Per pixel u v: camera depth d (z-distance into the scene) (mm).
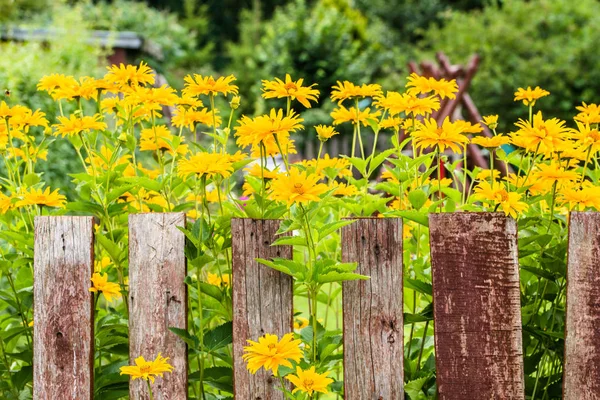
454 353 1869
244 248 1938
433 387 2023
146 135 2436
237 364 1931
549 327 2162
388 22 18672
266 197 2104
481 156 6254
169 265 1962
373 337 1904
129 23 14531
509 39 10617
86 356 1984
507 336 1866
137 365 1846
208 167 1917
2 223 2482
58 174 5188
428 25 18547
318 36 12609
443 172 3736
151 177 2500
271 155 2262
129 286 1969
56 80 2320
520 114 10195
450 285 1879
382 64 13234
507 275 1872
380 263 1909
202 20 20109
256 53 14117
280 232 1844
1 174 4477
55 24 9828
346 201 2230
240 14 20938
